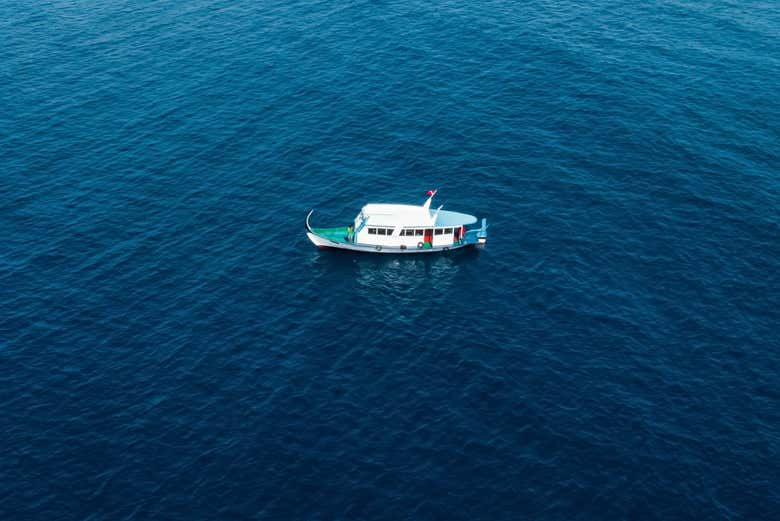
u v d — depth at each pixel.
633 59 153.38
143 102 142.00
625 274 107.38
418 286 106.50
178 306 102.12
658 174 125.44
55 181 123.69
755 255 110.19
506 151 131.00
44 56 154.62
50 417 86.94
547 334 98.38
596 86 145.88
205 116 138.62
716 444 84.25
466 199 121.25
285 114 139.25
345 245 111.88
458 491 79.62
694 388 90.69
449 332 99.00
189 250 111.44
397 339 98.00
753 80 147.00
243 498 78.94
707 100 141.75
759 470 81.62
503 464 82.19
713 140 132.38
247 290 105.06
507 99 143.00
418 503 78.50
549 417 87.31
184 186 123.31
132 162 127.88
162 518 77.00
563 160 128.88
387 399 89.81
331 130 135.62
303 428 86.19
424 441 84.75
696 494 79.25
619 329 98.75
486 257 111.25
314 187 123.62
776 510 77.94
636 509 78.00
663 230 114.69
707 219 116.50
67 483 80.06
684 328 98.75
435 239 112.56
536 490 79.69
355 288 106.00
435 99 143.12
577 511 77.81
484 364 94.25
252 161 128.62
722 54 154.75
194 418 87.19
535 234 114.75
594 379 91.94
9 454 82.69
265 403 89.06
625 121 137.00
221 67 151.50
